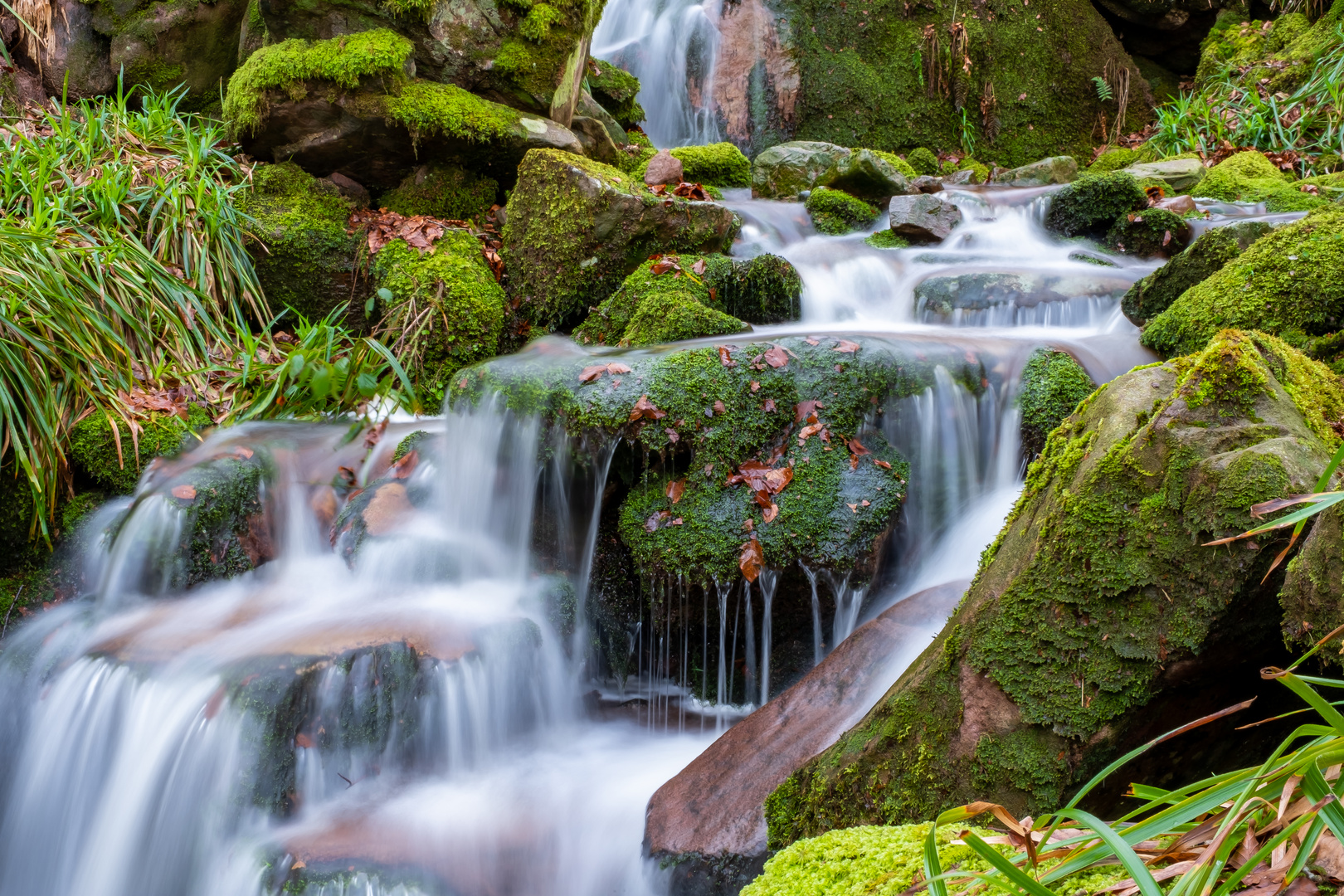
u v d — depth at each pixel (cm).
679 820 251
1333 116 818
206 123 641
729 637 352
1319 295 353
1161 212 605
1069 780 190
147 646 332
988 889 135
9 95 629
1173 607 177
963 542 369
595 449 362
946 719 207
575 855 278
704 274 489
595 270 516
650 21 1024
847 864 163
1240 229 435
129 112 617
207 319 495
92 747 315
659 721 354
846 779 220
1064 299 490
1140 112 1075
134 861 295
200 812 287
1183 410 182
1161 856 122
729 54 978
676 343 417
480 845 276
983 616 204
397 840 275
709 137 989
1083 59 1053
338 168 580
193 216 518
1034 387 381
